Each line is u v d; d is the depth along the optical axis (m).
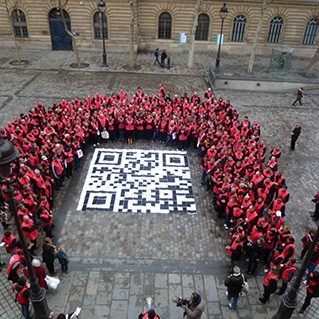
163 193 17.89
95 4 38.75
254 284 13.08
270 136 24.28
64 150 18.20
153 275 13.20
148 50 42.88
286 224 16.27
